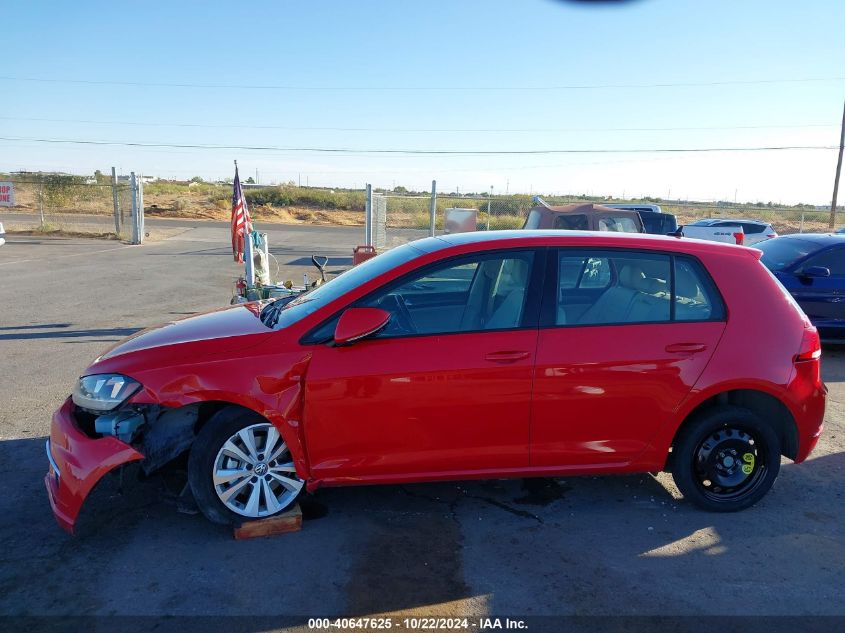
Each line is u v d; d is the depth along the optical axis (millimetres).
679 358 3836
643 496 4344
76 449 3494
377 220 17703
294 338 3670
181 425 3812
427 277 3832
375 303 3793
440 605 3141
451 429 3717
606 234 4133
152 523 3865
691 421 3996
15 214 34375
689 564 3541
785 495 4418
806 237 9297
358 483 3762
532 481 4531
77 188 30875
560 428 3795
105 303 11617
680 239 4129
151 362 3559
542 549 3662
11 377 6883
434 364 3641
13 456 4797
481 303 3822
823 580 3420
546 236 3986
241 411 3617
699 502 4078
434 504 4164
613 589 3299
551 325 3791
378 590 3248
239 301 7094
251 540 3688
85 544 3627
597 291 3910
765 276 4121
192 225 32875
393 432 3682
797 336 4023
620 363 3771
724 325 3938
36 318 10148
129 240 24781
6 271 15547
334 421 3635
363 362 3617
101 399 3502
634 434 3873
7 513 3961
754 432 4039
